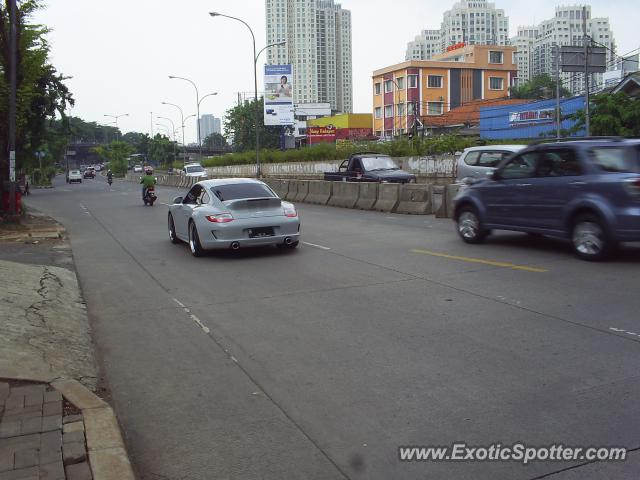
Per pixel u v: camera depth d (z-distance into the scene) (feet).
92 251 45.16
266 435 14.38
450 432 14.16
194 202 43.29
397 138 152.87
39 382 16.81
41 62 67.97
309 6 430.20
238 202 39.86
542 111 150.41
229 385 17.60
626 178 31.22
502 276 30.22
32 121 111.75
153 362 19.84
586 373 17.24
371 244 43.04
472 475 12.35
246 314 25.23
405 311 24.56
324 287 29.68
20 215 65.57
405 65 260.42
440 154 123.95
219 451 13.70
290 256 39.42
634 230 30.86
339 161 144.36
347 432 14.38
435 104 261.24
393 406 15.66
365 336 21.50
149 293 30.09
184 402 16.51
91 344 21.85
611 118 100.22
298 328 22.85
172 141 389.19
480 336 20.92
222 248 39.68
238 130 302.04
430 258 36.24
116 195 133.18
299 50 432.25
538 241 40.73
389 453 13.34
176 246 46.60
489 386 16.63
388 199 69.05
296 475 12.57
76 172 257.55
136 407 16.30
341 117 316.40
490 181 39.58
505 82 273.75
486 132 168.86
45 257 41.60
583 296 25.57
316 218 63.98
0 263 34.40
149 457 13.52
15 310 23.65
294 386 17.30
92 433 13.78
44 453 12.84
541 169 36.01
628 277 28.66
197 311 26.09
